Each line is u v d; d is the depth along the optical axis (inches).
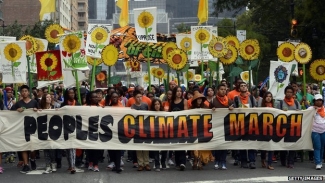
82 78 663.8
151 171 498.9
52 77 570.9
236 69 696.4
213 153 537.6
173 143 505.0
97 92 521.7
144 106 513.3
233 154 592.4
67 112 498.0
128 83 1027.9
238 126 514.6
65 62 564.4
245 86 530.0
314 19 1181.1
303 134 519.5
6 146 493.4
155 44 859.4
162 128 506.0
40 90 626.2
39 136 496.1
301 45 600.4
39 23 2042.3
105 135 499.8
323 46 1293.1
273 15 1496.1
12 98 642.2
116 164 492.7
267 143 515.5
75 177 466.6
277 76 614.2
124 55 884.0
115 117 502.6
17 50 568.7
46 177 467.5
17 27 2063.2
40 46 695.7
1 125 491.2
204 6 789.9
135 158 529.3
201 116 511.2
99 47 615.2
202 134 510.0
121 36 858.8
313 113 517.7
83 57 565.3
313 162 559.5
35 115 497.4
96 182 442.0
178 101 520.4
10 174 486.3
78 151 527.2
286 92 534.6
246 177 460.8
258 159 584.7
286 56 611.8
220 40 659.4
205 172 490.3
